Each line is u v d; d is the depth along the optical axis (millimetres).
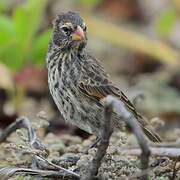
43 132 12258
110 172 9070
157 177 9125
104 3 21500
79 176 8883
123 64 18453
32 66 15031
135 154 10375
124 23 20547
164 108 14688
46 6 18156
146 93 15367
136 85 16250
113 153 9266
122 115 7598
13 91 14969
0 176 8984
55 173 8922
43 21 17969
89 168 8273
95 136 11484
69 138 11516
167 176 9258
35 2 14172
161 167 9336
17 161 9883
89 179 8266
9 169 9078
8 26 14234
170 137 12359
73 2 19266
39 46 14547
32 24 14289
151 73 18031
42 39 14547
